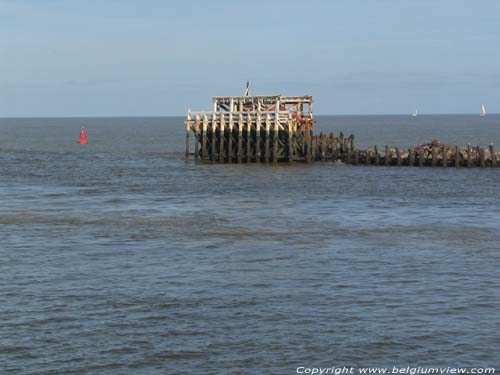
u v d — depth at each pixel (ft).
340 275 103.40
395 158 267.18
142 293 94.27
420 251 118.62
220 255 115.55
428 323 83.71
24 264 109.29
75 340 78.38
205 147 282.36
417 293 94.84
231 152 273.13
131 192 195.11
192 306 89.15
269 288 96.84
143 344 77.51
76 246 122.01
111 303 90.07
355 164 269.03
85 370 71.67
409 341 78.59
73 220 147.43
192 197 184.44
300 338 79.25
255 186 206.90
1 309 87.61
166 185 210.59
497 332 81.05
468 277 102.42
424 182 217.15
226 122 275.39
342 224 144.25
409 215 156.35
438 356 75.00
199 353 75.36
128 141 523.70
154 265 108.88
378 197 185.16
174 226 140.77
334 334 80.38
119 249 119.75
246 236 130.93
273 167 258.37
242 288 96.78
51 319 84.38
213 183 214.90
